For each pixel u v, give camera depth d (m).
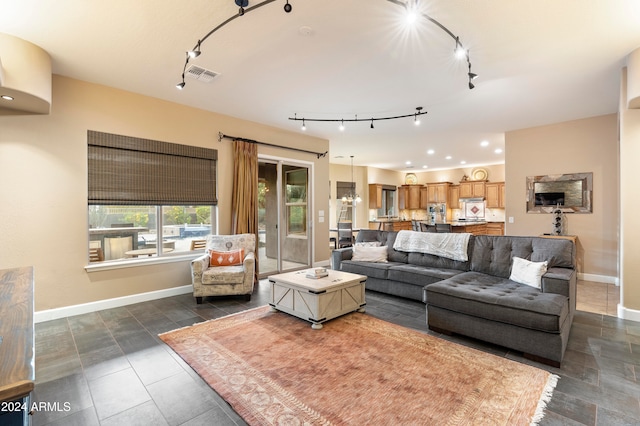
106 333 3.03
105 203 3.73
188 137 4.43
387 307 3.80
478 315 2.70
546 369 2.32
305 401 1.94
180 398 2.01
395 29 2.56
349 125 5.47
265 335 2.95
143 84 3.70
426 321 3.21
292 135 5.87
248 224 5.01
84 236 3.60
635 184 3.26
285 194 6.59
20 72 2.69
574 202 5.22
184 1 2.22
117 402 1.97
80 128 3.56
